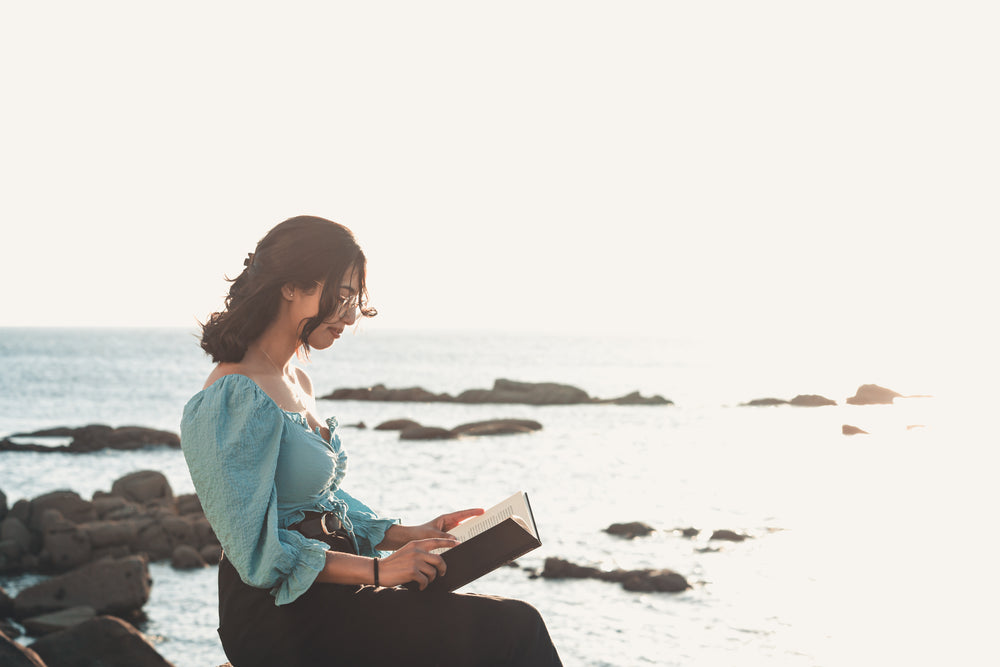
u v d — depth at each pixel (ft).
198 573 75.97
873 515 94.22
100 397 300.61
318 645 8.55
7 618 61.82
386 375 434.30
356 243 9.14
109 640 40.45
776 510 97.96
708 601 62.49
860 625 57.06
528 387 264.72
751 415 223.30
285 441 8.83
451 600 8.55
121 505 88.07
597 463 139.44
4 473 142.82
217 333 8.91
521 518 9.20
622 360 630.33
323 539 9.05
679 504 102.58
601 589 65.46
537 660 8.50
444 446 161.17
